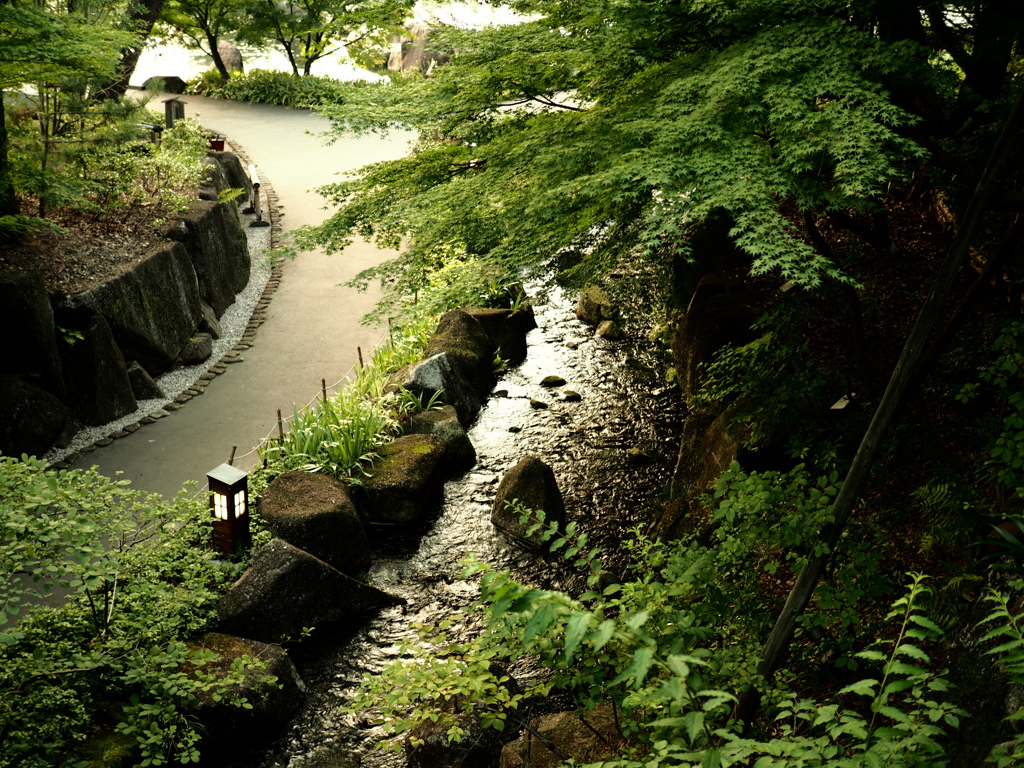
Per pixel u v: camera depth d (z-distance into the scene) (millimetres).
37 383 9273
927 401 6699
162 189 12930
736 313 9555
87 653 5605
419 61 25844
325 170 19109
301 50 26406
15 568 4410
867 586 4082
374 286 13812
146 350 10664
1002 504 5020
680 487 8383
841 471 5668
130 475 8758
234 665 5742
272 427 9797
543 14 5777
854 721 2166
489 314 11859
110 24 12391
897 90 4828
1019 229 4176
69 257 10469
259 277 14156
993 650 2396
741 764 2852
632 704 2717
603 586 7582
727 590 4168
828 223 9883
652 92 4973
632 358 11836
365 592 7355
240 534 7188
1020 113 3488
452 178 6129
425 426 9602
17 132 10266
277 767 5809
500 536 8414
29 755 4844
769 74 4383
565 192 4453
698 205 4055
